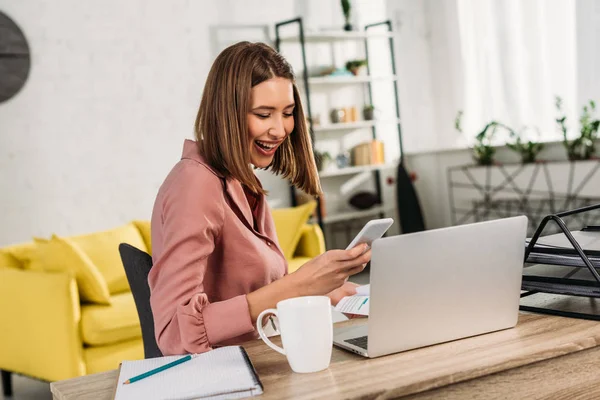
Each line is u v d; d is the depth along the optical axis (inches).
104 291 141.6
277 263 65.4
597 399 46.6
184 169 58.5
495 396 43.4
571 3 224.1
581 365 46.3
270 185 243.9
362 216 257.8
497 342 47.4
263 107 59.4
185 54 224.7
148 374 45.6
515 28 241.0
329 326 45.0
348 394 39.7
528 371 44.4
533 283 56.9
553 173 219.8
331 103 260.1
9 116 193.5
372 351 46.2
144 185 216.4
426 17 276.1
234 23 235.0
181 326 52.7
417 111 276.1
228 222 60.6
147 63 217.2
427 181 269.3
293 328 44.3
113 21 211.2
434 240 46.3
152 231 60.5
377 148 258.7
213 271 61.9
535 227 226.8
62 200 201.9
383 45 271.4
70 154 203.3
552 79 231.6
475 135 259.4
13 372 145.6
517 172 230.2
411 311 46.4
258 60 59.3
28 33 196.2
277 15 245.1
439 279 47.0
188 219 56.2
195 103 226.7
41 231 198.4
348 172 249.1
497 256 48.9
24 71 195.0
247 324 52.4
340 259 51.4
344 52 262.4
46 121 199.2
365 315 55.1
